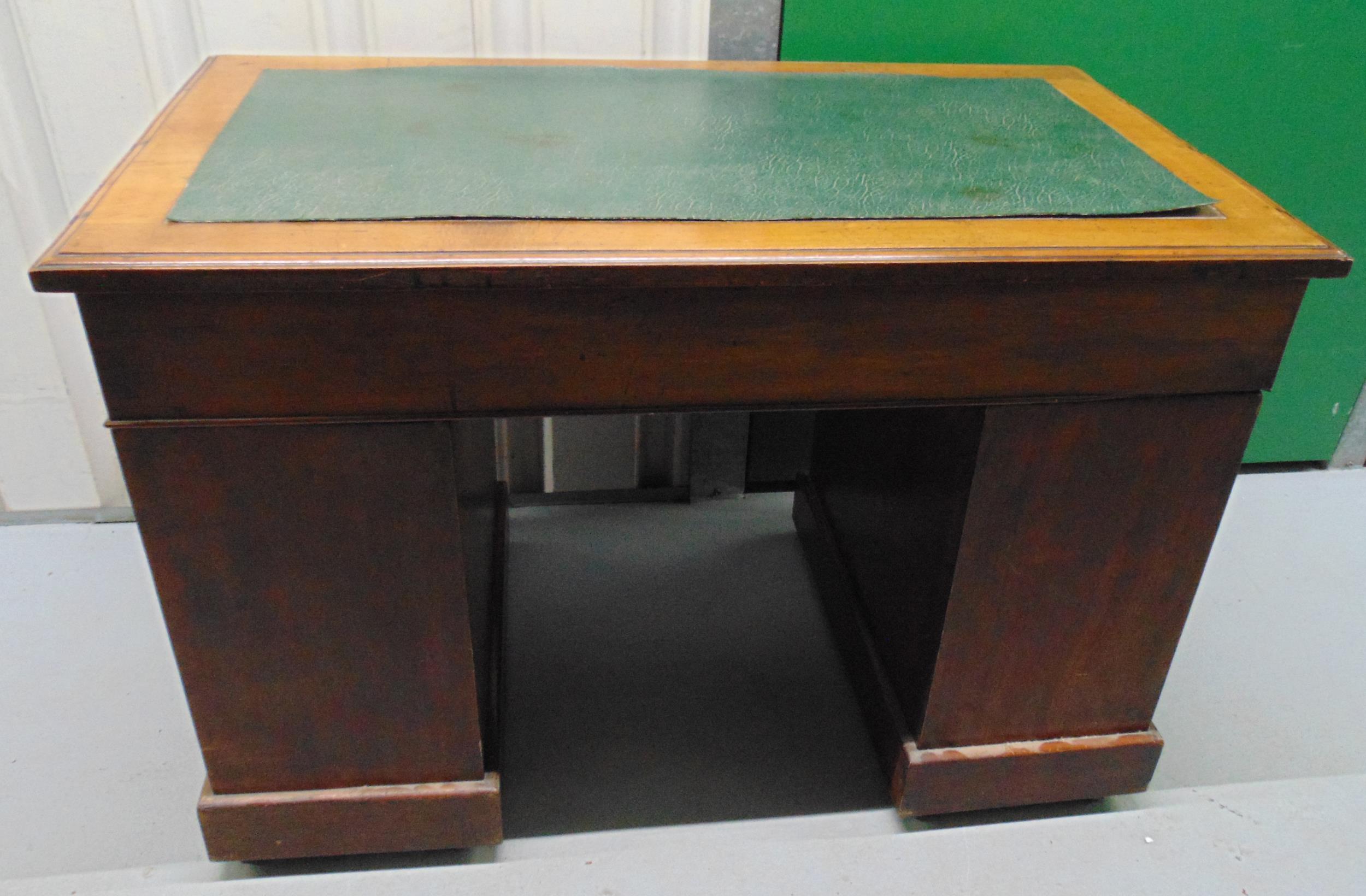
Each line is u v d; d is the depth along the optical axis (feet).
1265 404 6.57
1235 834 3.94
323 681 3.54
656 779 4.40
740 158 3.54
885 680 4.41
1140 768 4.15
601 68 4.50
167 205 3.04
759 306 3.05
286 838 3.79
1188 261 3.04
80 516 5.98
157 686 4.84
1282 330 3.28
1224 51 5.33
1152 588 3.76
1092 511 3.55
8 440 5.62
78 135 4.97
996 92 4.35
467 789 3.77
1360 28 5.29
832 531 5.42
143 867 3.85
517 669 5.01
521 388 3.11
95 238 2.83
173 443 3.04
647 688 4.93
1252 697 5.03
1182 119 5.54
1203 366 3.31
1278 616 5.59
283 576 3.31
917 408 3.56
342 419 3.06
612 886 3.68
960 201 3.28
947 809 4.12
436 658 3.52
